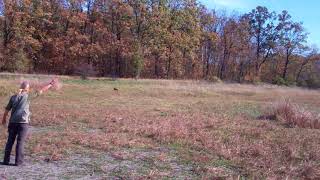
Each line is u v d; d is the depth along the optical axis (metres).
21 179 9.20
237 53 98.19
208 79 77.25
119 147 13.05
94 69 70.19
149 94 39.50
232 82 80.00
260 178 9.92
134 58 74.06
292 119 20.58
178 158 11.81
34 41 70.00
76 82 46.31
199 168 10.56
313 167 11.02
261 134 16.59
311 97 49.81
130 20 75.19
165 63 82.50
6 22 67.69
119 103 29.14
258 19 101.00
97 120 18.97
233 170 10.66
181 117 21.45
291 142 15.05
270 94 50.78
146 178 9.52
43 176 9.52
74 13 74.88
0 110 21.12
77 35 73.25
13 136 10.44
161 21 76.75
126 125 17.41
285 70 102.19
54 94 32.31
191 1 83.62
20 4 69.50
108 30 76.38
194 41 84.50
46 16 72.25
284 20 101.00
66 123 17.89
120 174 9.86
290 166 11.11
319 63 102.81
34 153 11.69
